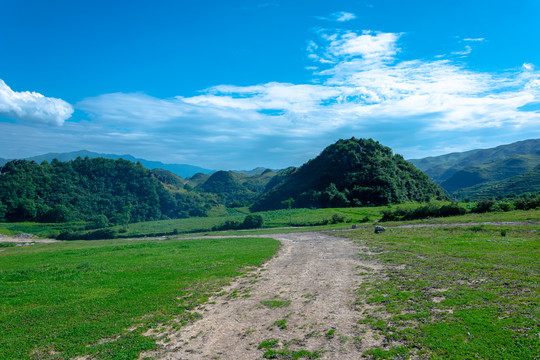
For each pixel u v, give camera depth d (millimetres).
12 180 190125
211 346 12336
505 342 10078
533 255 21406
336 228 69250
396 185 161000
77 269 27875
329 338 11953
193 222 143625
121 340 13023
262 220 107188
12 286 22453
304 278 22203
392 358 9914
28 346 12688
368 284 18797
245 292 19656
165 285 21484
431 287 16688
